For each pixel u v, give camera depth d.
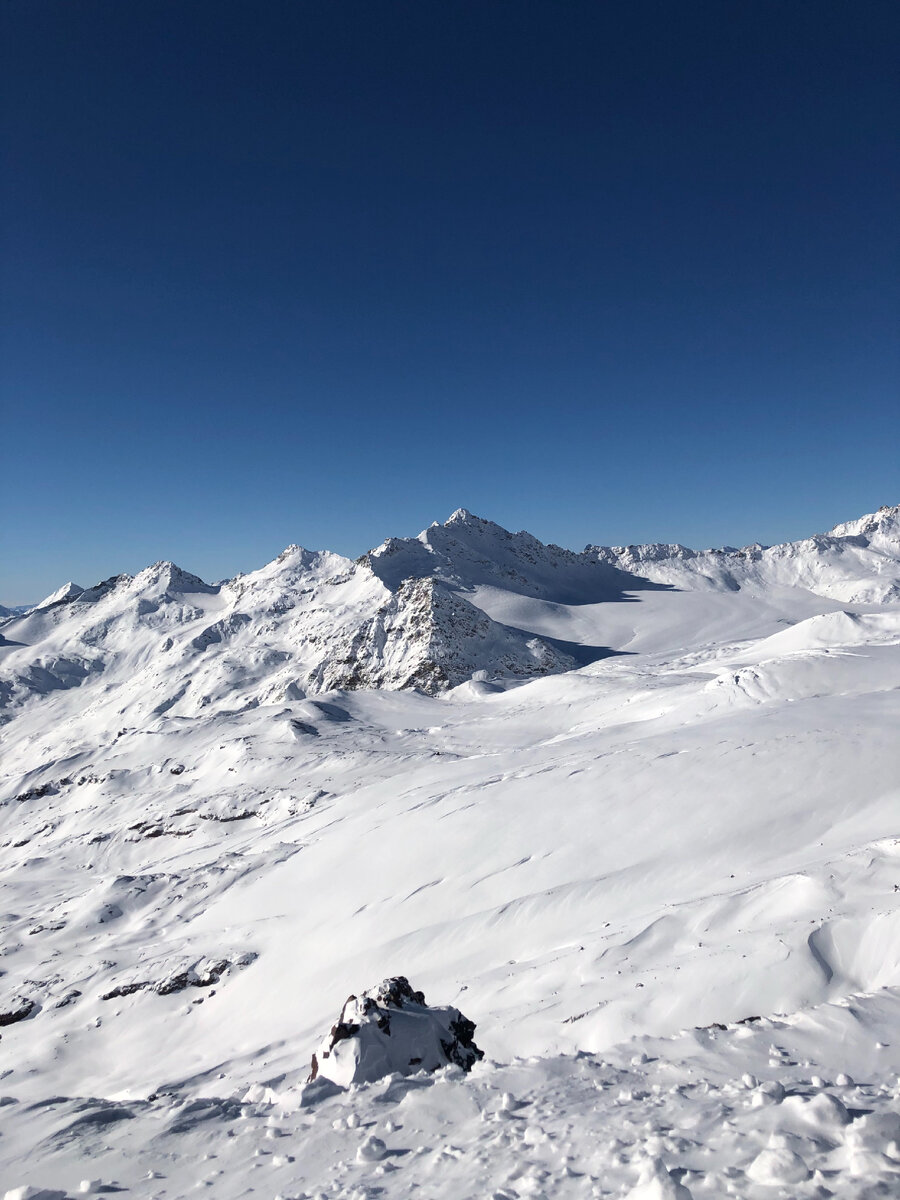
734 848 25.56
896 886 16.64
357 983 26.64
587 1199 4.93
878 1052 8.20
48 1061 29.89
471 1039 11.59
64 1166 8.27
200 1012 31.09
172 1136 8.65
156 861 62.56
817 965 14.43
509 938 24.75
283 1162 7.12
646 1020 14.34
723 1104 6.46
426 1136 7.08
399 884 34.09
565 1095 7.53
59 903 53.28
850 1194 4.32
